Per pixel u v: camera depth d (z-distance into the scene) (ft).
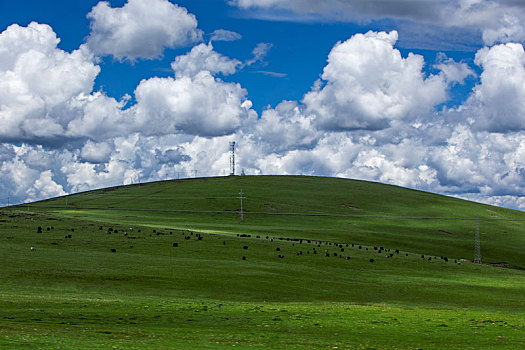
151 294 222.07
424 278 318.04
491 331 143.02
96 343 100.32
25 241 332.39
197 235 403.95
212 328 135.54
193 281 252.83
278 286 258.37
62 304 169.89
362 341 122.72
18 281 227.20
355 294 255.09
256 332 131.13
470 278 331.16
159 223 541.34
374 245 505.66
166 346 102.22
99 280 240.53
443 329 145.07
